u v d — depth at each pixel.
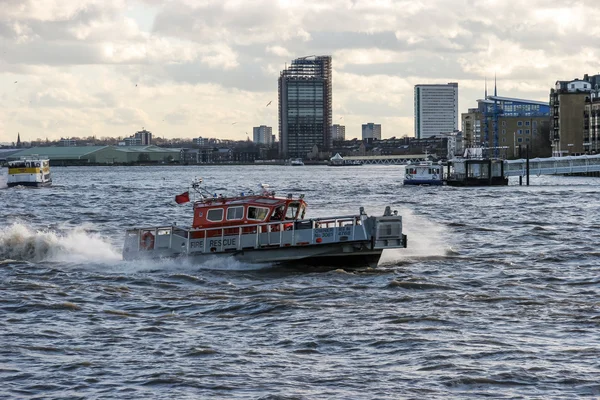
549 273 72.38
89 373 44.81
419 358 46.91
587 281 68.25
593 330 51.78
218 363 46.28
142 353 48.09
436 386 42.75
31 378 44.09
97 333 52.34
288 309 57.69
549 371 44.56
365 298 61.25
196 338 51.06
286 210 72.31
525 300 60.22
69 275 71.25
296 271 70.94
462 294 62.81
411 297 61.44
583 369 44.75
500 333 51.44
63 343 50.16
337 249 70.19
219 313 57.22
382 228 69.88
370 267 71.50
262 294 62.66
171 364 46.12
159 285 66.56
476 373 44.41
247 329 52.97
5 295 62.97
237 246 71.75
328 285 65.44
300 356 47.53
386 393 41.91
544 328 52.44
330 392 42.06
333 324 53.72
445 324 53.56
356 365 46.00
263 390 42.34
